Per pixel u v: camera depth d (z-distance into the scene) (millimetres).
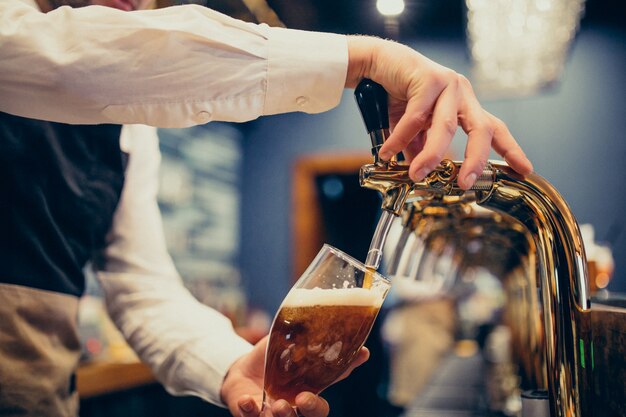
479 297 4590
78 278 1351
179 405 2529
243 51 784
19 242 1220
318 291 757
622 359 678
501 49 3699
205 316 1248
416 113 707
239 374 1062
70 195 1283
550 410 699
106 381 1952
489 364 3027
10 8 805
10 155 1200
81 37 777
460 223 1029
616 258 4445
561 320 684
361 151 5371
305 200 5543
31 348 1226
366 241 5484
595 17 4594
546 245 708
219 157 5750
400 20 4012
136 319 1288
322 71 793
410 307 3738
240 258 5699
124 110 797
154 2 1359
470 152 692
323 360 765
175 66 778
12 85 783
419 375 3271
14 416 1201
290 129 5621
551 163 4605
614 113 4543
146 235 1406
